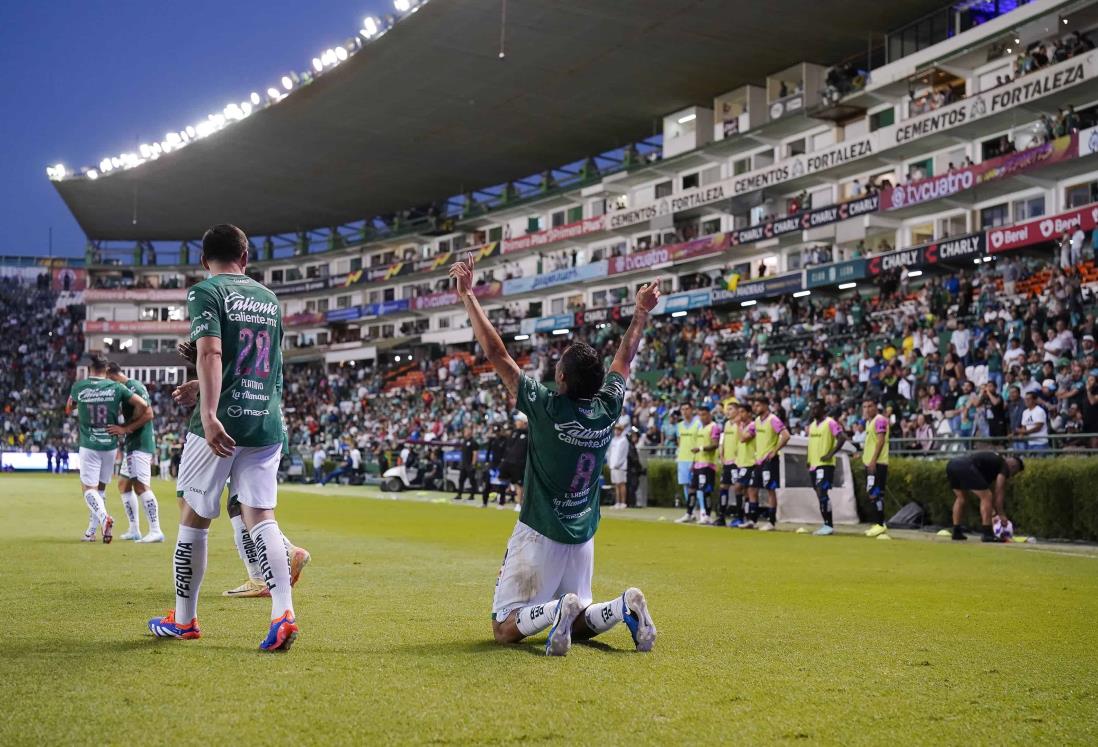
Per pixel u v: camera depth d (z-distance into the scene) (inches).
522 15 1403.8
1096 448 576.1
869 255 1325.0
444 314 2268.7
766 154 1668.3
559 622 169.2
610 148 2010.3
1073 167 1150.3
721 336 1386.6
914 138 1318.9
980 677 160.9
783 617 228.5
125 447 433.7
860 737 123.9
